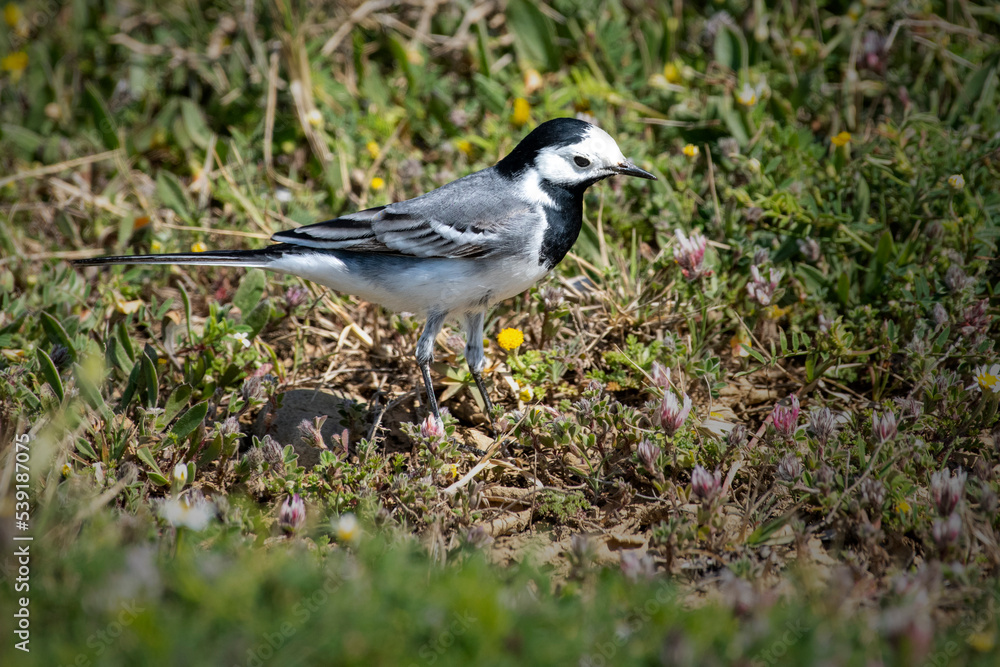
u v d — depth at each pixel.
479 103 14.09
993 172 11.51
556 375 10.03
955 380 9.12
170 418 9.01
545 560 7.80
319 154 13.43
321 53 14.61
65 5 15.44
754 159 11.41
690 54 14.59
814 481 7.94
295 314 10.91
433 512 8.02
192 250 11.84
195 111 13.68
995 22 14.96
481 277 9.40
